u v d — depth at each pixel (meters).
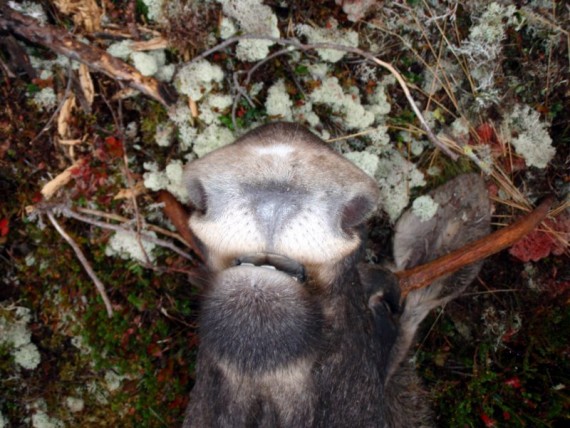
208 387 0.31
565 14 0.48
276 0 0.44
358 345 0.34
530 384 0.56
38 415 0.51
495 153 0.50
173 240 0.49
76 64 0.43
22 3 0.41
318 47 0.43
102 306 0.49
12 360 0.50
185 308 0.51
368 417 0.34
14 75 0.43
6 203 0.47
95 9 0.42
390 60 0.48
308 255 0.25
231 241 0.25
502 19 0.48
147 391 0.52
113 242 0.48
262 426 0.29
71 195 0.46
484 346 0.55
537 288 0.55
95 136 0.45
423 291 0.49
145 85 0.43
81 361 0.51
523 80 0.50
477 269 0.51
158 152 0.47
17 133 0.44
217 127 0.45
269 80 0.46
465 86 0.49
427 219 0.51
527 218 0.49
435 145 0.50
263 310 0.25
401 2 0.46
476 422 0.56
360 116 0.47
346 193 0.25
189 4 0.42
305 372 0.29
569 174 0.51
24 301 0.50
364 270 0.41
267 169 0.24
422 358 0.56
